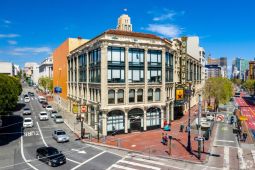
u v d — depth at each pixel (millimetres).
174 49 54031
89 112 45656
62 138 35250
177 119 55188
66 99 69625
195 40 97688
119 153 30781
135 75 42625
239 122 42438
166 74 48469
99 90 41156
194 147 33469
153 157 29281
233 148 33656
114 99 40625
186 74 63844
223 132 44406
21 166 25516
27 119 46000
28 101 86625
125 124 41562
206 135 38344
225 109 76500
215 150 32594
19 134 39719
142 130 43500
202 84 97125
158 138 38219
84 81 51094
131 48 41906
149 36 45406
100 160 27984
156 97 45406
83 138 37594
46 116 52375
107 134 40219
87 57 47469
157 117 45875
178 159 28328
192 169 25469
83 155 29750
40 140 36250
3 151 30641
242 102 110688
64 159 26484
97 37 43562
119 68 40969
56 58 86438
